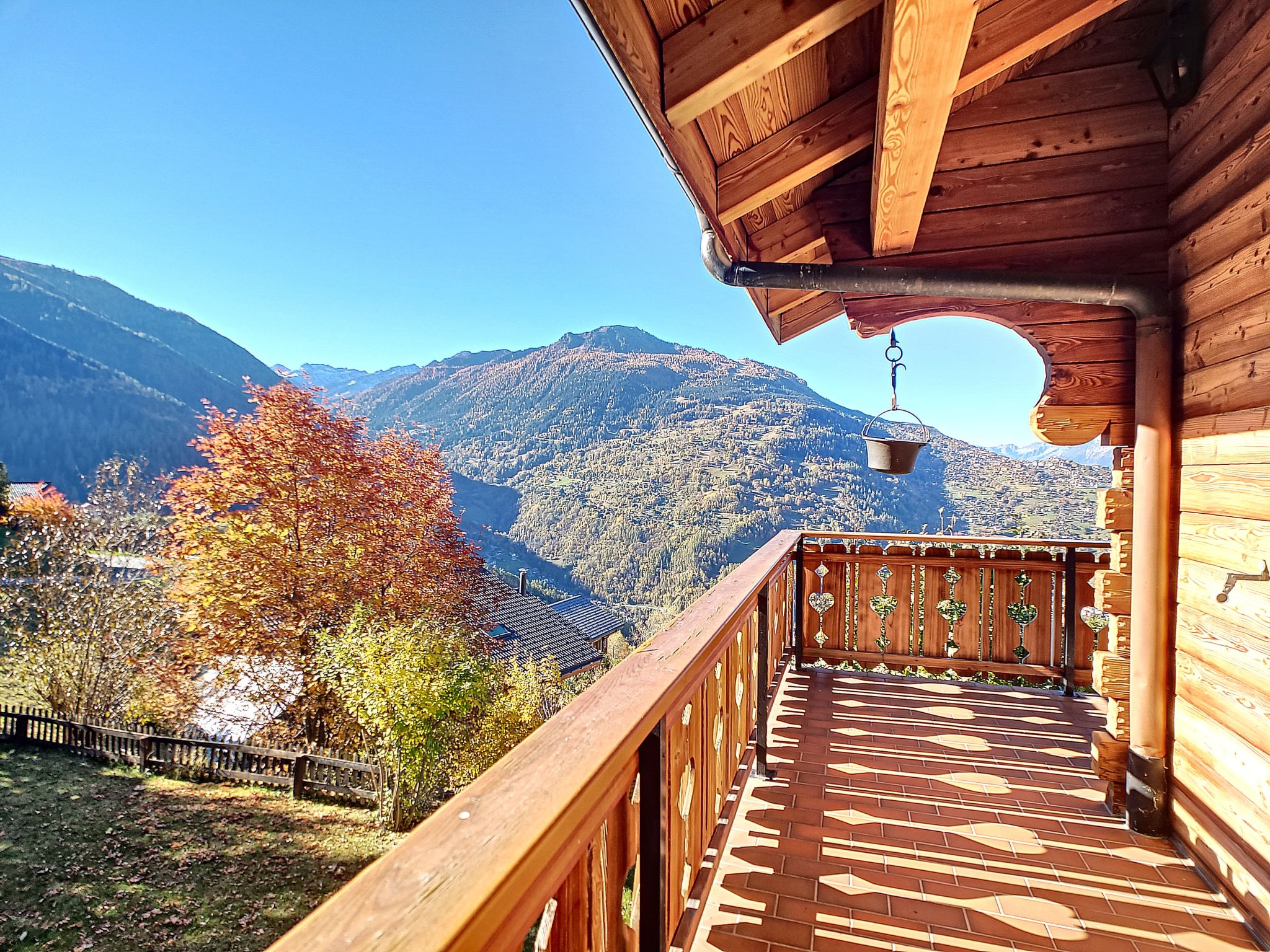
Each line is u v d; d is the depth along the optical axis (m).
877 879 2.08
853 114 1.99
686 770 1.52
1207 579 2.09
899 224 2.27
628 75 1.30
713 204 2.16
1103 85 2.39
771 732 3.28
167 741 11.22
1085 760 2.97
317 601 13.40
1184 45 2.15
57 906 7.37
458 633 12.66
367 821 9.55
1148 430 2.33
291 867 8.31
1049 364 2.54
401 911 0.49
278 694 12.98
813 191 2.75
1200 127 2.13
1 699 14.62
